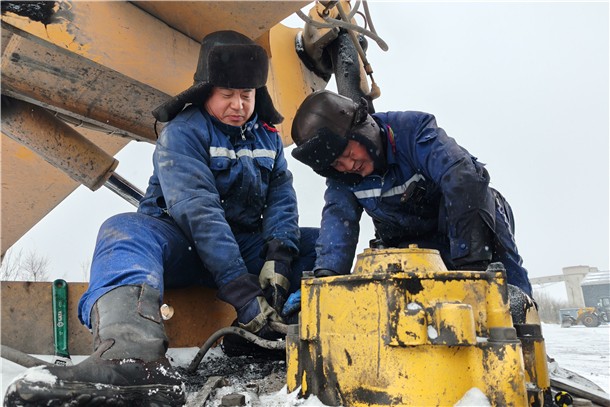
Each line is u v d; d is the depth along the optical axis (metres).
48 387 1.34
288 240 2.61
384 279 1.40
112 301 1.77
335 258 2.50
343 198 2.66
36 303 2.50
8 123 2.69
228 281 2.25
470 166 2.27
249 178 2.59
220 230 2.28
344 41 3.60
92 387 1.41
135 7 2.59
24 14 2.21
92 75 2.53
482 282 1.46
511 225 2.82
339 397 1.45
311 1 2.69
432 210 2.68
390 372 1.36
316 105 2.41
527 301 1.81
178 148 2.41
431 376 1.33
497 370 1.33
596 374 4.42
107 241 2.03
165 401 1.54
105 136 3.80
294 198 2.82
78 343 2.50
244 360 2.57
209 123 2.57
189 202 2.28
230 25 2.77
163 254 2.25
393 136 2.57
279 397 1.61
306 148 2.38
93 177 3.02
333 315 1.50
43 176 3.67
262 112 2.78
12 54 2.36
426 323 1.35
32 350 2.46
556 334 11.32
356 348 1.43
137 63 2.58
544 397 1.62
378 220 2.76
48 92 2.56
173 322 2.56
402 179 2.60
